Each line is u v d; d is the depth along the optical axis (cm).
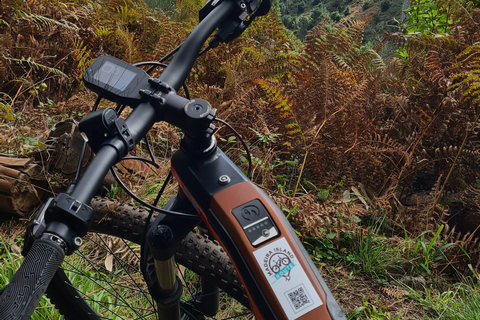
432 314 250
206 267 157
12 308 79
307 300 110
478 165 360
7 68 385
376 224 318
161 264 129
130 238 179
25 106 369
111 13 544
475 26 411
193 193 122
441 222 316
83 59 406
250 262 112
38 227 93
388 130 371
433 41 398
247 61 464
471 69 333
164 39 420
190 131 116
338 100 346
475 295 250
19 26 417
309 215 285
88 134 108
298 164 359
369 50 441
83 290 217
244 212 117
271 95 332
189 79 449
